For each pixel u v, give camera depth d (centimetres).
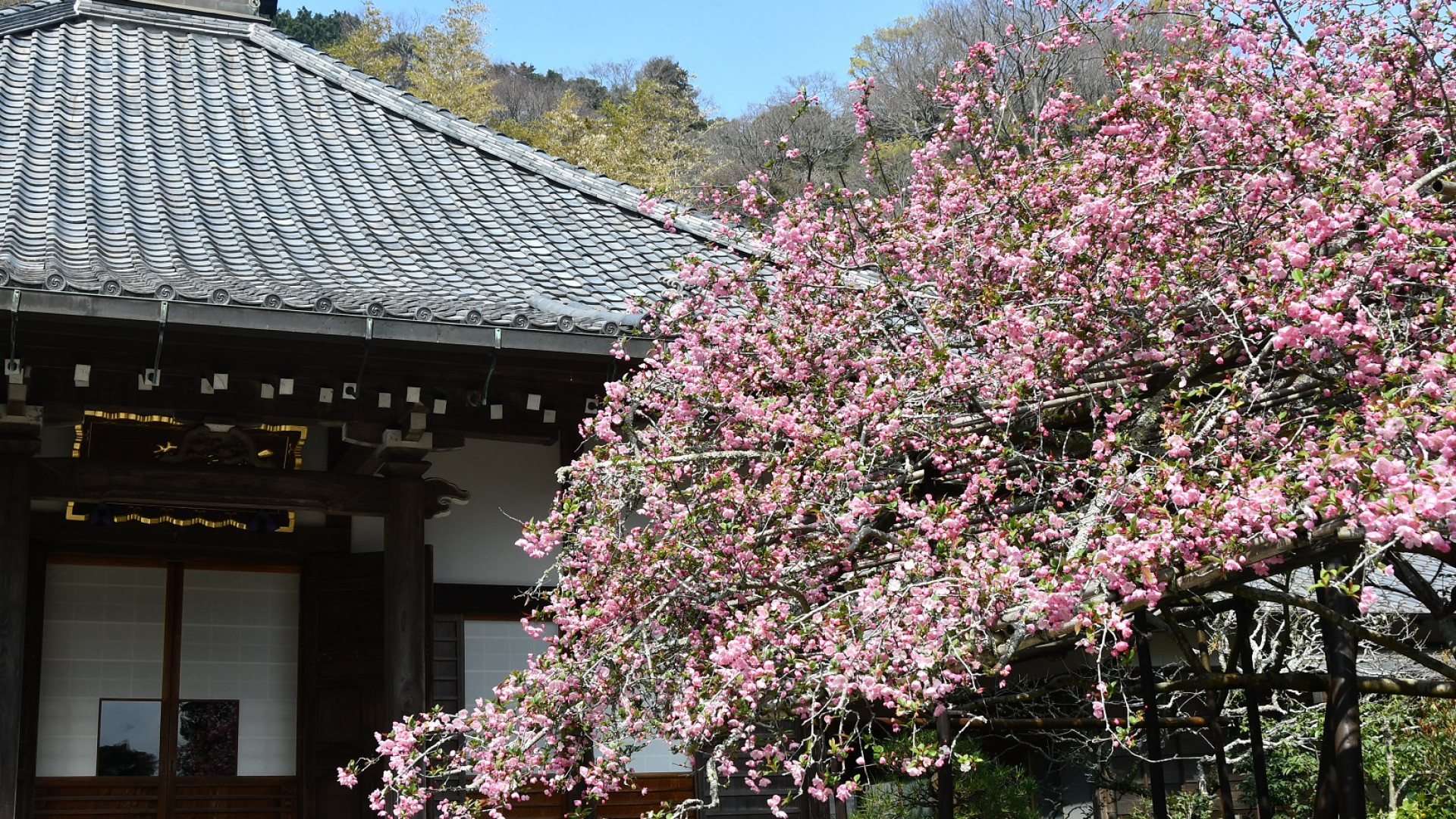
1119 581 400
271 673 749
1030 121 632
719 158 3144
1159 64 572
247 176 882
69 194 784
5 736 591
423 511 695
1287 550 402
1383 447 369
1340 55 542
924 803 764
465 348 629
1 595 609
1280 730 916
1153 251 515
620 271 845
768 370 575
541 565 768
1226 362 538
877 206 624
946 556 450
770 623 455
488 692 742
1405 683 520
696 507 531
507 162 1010
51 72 994
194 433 696
